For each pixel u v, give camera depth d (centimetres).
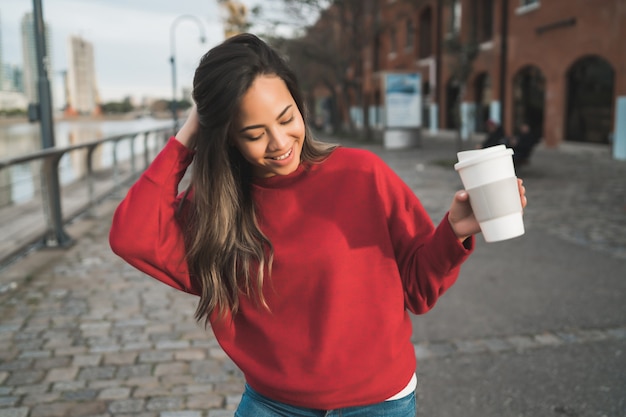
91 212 846
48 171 641
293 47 2967
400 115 2180
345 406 137
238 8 2397
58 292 496
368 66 4206
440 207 883
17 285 516
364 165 137
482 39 2469
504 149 117
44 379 333
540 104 2072
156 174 137
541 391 314
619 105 1597
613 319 414
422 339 388
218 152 129
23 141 2848
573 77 1853
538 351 364
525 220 776
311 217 134
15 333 404
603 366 341
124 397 312
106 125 6378
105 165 1145
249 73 120
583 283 498
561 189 1052
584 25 1742
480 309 441
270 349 138
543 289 484
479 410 296
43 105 641
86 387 324
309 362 134
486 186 116
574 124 1867
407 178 1265
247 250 133
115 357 364
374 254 135
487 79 2478
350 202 135
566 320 414
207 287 138
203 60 125
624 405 297
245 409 146
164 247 138
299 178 136
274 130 123
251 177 140
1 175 658
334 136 3194
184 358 363
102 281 529
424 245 133
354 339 134
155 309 454
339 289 132
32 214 809
